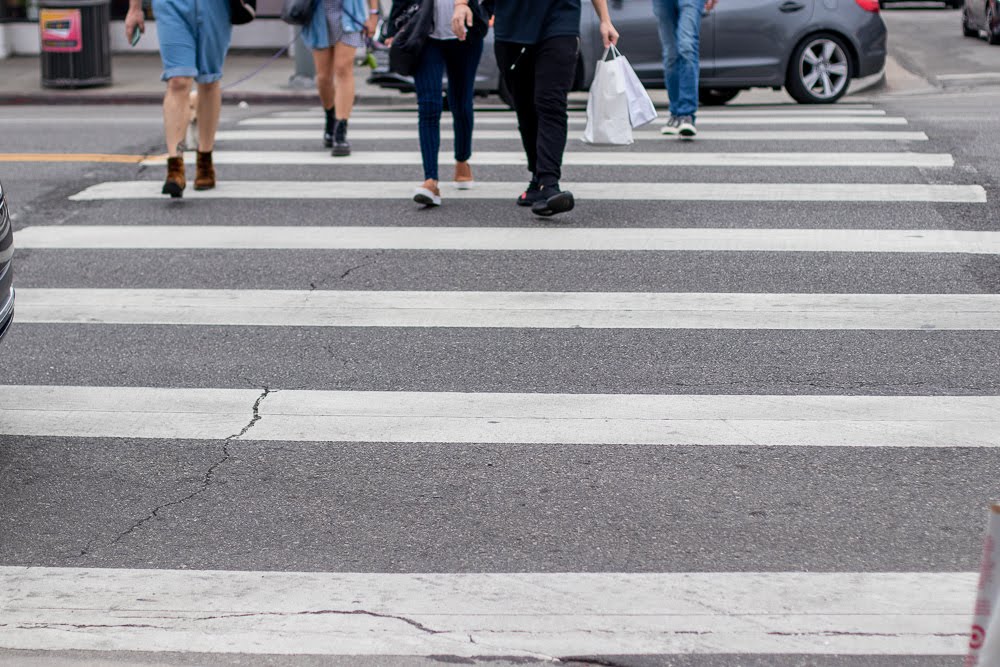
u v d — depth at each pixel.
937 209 13.41
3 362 9.44
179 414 8.43
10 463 7.70
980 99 22.84
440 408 8.47
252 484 7.40
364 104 26.78
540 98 12.84
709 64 22.30
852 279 11.18
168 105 13.78
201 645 5.73
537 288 11.02
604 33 13.41
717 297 10.73
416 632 5.81
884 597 6.08
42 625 5.93
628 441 7.90
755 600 6.06
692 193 14.24
